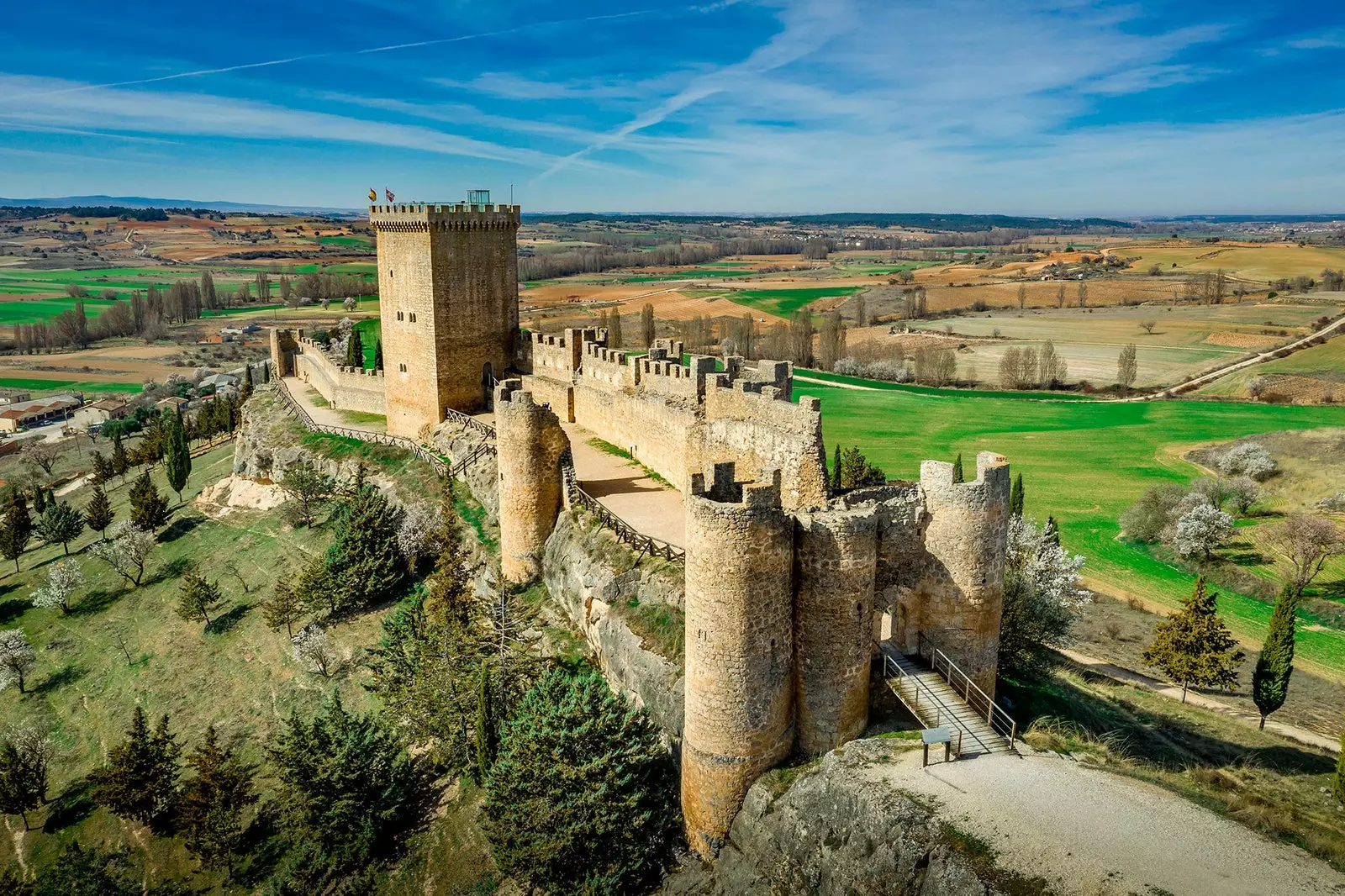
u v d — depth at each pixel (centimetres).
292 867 3362
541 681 3344
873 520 2606
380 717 3938
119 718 4684
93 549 6494
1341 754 3008
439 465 5822
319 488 6141
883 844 2217
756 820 2625
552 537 4372
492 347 6538
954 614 2736
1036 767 2458
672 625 3444
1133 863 2031
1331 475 7419
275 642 4931
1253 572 6050
